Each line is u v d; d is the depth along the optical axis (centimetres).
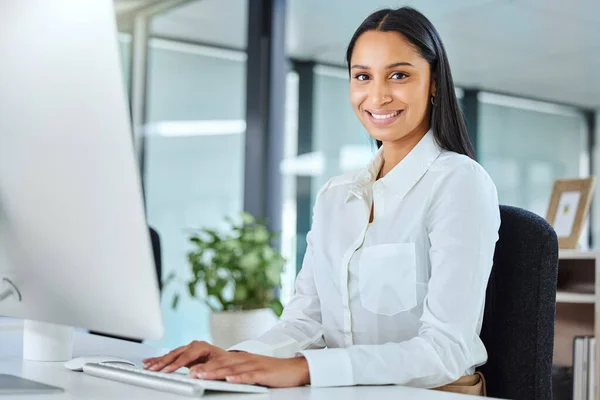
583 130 343
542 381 136
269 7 404
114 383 106
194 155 421
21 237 108
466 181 134
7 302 114
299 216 396
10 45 105
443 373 119
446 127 145
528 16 348
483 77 363
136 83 438
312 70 395
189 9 421
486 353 132
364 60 143
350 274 145
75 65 98
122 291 99
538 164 355
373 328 142
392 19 142
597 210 335
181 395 96
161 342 415
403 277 139
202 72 420
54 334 128
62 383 106
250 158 402
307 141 395
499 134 363
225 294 374
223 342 351
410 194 141
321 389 106
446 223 131
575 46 340
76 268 102
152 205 433
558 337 265
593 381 243
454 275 126
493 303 141
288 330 146
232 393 100
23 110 104
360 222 147
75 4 97
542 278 137
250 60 404
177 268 420
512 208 145
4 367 121
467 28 361
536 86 351
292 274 394
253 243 361
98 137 97
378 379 112
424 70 143
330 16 386
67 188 101
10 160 107
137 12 438
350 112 379
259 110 400
